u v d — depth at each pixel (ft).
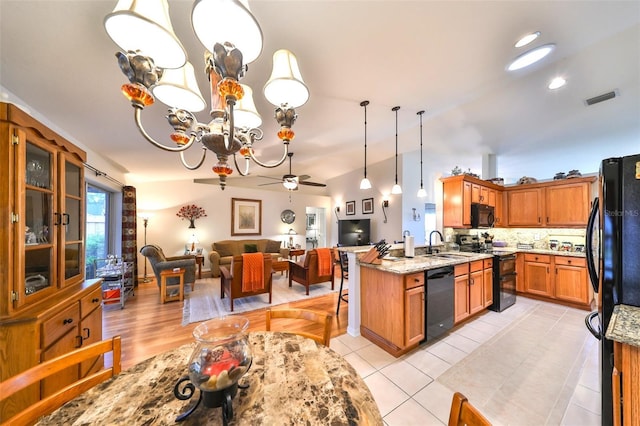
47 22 3.77
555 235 13.24
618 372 3.16
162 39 3.02
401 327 7.02
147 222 17.88
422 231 18.63
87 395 2.56
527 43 5.60
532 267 12.41
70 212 5.82
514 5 4.49
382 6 4.27
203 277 18.07
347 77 6.66
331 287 15.14
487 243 13.44
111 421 2.22
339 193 25.18
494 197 14.48
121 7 2.64
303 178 25.95
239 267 11.45
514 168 19.15
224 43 2.91
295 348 3.60
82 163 6.21
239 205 21.74
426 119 10.36
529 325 9.20
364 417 2.25
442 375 6.21
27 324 3.87
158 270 12.83
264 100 7.43
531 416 4.92
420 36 5.15
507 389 5.69
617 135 12.02
